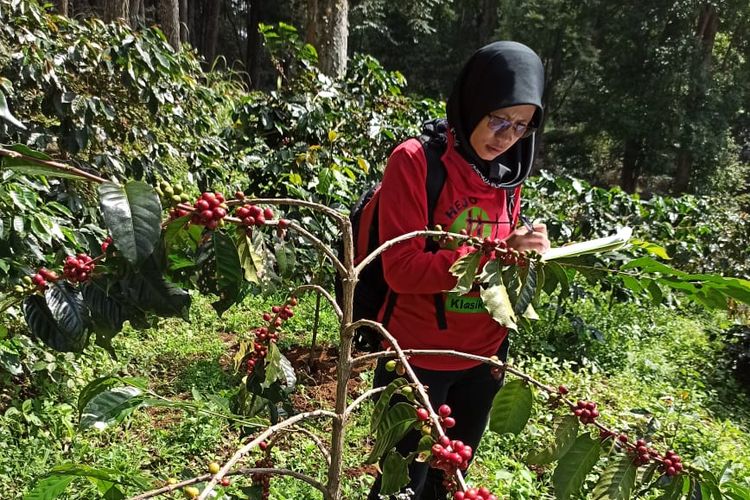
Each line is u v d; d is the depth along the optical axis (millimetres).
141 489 1129
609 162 19859
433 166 1630
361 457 3008
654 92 16859
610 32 17828
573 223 5332
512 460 3125
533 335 4824
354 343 1998
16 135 2992
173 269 1037
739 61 18953
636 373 4816
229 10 22047
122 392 1042
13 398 3094
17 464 2654
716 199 8578
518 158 1829
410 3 18438
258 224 966
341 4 5840
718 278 1116
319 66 5891
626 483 1190
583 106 18703
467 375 1904
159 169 3756
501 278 1151
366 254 1783
